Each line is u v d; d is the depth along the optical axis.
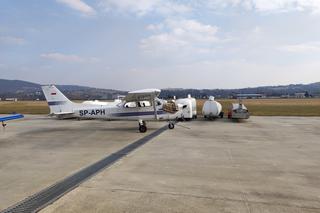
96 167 7.20
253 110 36.31
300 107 45.19
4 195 5.19
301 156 8.40
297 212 4.36
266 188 5.47
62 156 8.64
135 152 9.11
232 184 5.73
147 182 5.87
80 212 4.37
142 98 14.78
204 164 7.42
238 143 10.78
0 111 38.41
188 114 19.97
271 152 9.02
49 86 16.00
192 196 5.04
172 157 8.31
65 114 15.92
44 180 6.11
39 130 15.67
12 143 11.26
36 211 4.44
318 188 5.48
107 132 14.48
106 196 5.05
